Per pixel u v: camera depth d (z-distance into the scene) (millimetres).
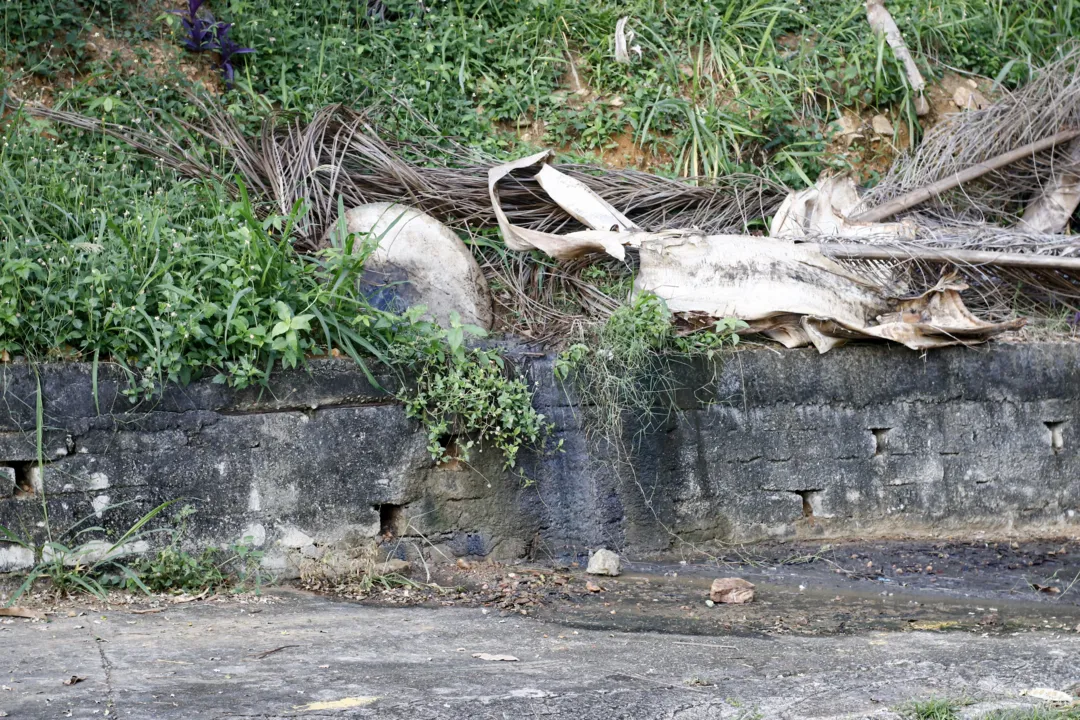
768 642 4852
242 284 5715
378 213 6977
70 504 5363
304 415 5875
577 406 6496
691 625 5234
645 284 6973
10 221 5938
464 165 7883
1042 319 7797
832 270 7039
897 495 7203
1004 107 8891
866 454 7137
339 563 5875
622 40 9000
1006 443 7457
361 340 5961
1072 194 8547
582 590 5848
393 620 5070
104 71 7801
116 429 5461
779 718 3598
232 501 5695
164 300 5684
